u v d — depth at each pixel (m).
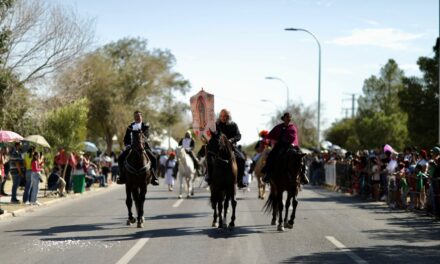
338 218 16.92
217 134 14.30
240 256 10.68
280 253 10.99
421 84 47.84
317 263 10.04
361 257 10.61
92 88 57.50
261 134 23.48
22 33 32.81
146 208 20.03
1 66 31.03
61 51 35.09
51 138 31.55
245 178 29.44
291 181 14.19
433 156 17.67
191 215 17.70
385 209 19.78
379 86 86.62
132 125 15.42
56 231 14.18
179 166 24.66
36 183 21.00
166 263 10.03
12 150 24.41
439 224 15.55
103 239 12.77
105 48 64.75
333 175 32.44
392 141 79.44
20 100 33.34
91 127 62.50
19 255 10.93
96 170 34.81
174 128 73.25
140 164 14.55
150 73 63.88
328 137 101.31
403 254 10.94
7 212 17.91
